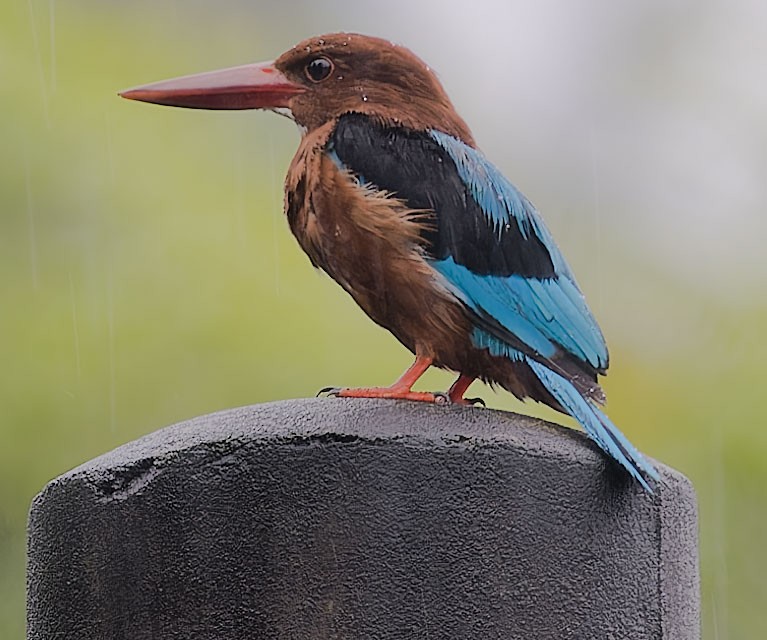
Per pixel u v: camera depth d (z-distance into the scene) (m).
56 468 7.49
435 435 4.11
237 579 4.05
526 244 5.26
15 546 7.33
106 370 7.64
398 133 5.29
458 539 4.05
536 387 5.22
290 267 7.93
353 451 4.05
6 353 7.57
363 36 5.49
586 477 4.25
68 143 7.95
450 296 5.10
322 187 5.17
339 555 4.02
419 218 5.09
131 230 7.92
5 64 7.92
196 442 4.15
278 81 5.45
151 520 4.13
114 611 4.14
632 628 4.30
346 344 7.81
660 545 4.41
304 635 4.00
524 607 4.10
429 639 4.01
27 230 7.79
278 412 4.35
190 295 7.83
